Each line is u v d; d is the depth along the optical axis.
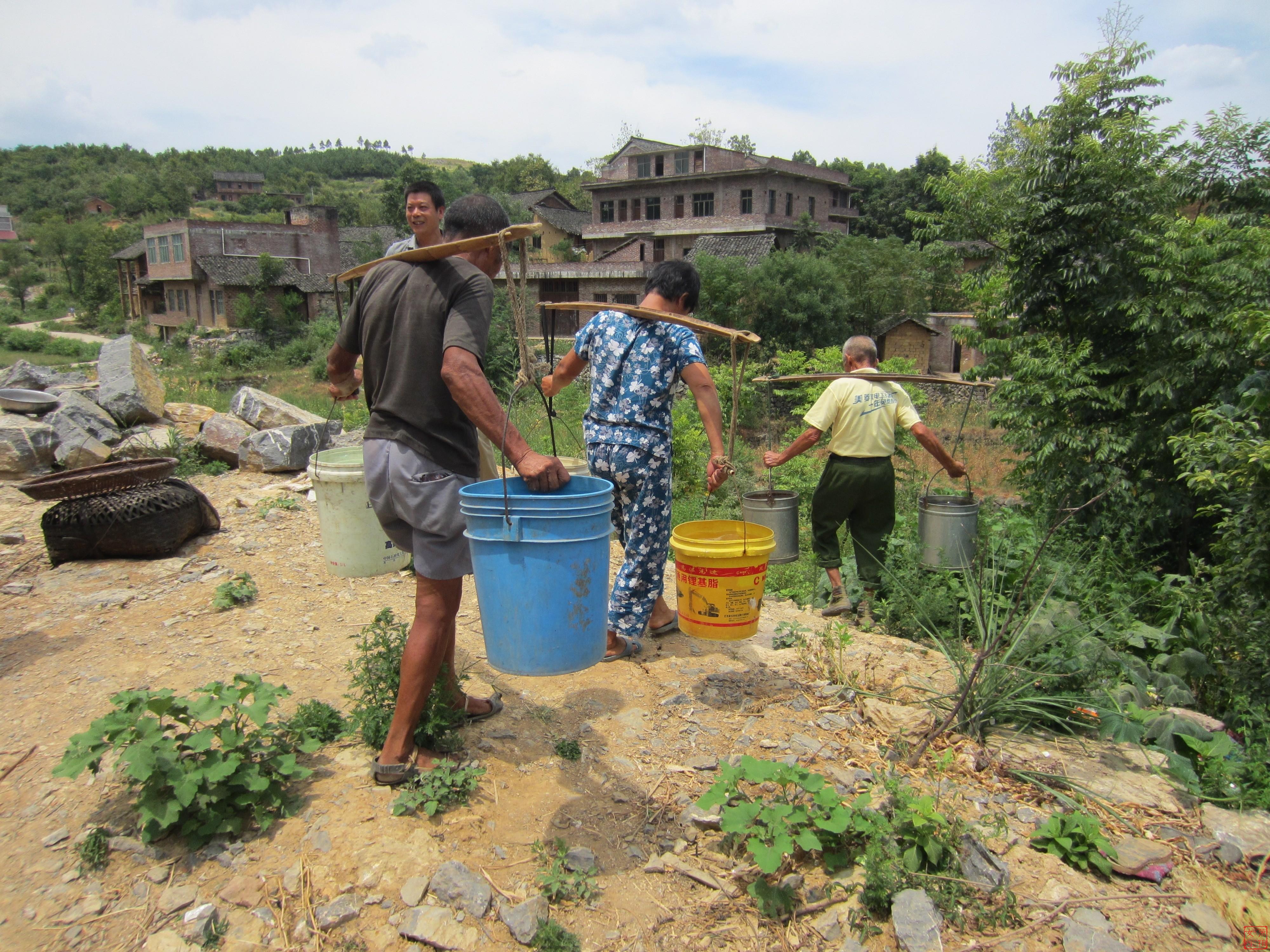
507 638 2.45
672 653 4.02
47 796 2.66
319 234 51.81
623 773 2.97
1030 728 3.50
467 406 2.45
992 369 7.99
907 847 2.56
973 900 2.40
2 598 4.38
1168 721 3.38
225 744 2.53
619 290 41.91
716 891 2.46
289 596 4.48
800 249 46.38
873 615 4.80
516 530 2.33
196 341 43.50
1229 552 4.63
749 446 16.78
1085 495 6.79
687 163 50.28
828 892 2.46
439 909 2.26
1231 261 6.69
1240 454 4.40
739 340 3.38
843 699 3.58
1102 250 7.07
